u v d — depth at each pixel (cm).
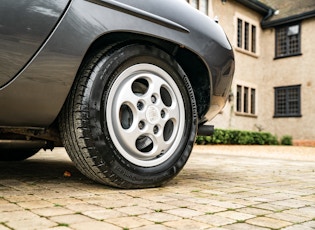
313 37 1658
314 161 570
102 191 212
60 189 217
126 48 218
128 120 221
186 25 240
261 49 1820
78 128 201
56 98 191
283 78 1742
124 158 215
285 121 1720
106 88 210
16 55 177
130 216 156
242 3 1656
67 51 190
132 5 215
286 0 1869
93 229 136
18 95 182
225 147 1154
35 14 181
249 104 1708
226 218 159
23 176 272
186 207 178
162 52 234
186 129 245
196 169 367
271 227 147
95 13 200
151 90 226
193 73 265
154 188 229
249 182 278
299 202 201
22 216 151
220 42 259
